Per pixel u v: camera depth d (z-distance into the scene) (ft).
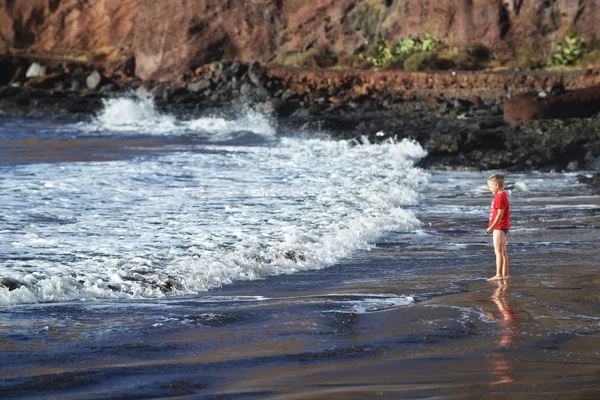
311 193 89.51
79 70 327.26
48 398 28.55
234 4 319.68
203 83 271.69
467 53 263.70
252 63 274.98
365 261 58.23
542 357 32.78
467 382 29.48
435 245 64.54
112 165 114.21
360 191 91.97
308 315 40.63
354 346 34.83
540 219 76.33
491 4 267.59
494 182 51.39
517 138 144.05
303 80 263.08
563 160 129.59
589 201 89.35
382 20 293.23
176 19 325.62
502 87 230.27
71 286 47.37
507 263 51.13
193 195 86.38
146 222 69.62
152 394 28.86
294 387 29.22
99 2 367.86
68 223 68.49
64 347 34.76
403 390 28.58
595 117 159.12
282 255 57.67
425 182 108.37
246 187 93.56
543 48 262.06
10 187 88.58
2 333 36.86
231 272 52.75
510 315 39.96
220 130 196.75
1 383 29.96
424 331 37.06
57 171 105.09
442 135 141.49
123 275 50.42
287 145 157.07
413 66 258.78
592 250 60.39
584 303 42.57
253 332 37.45
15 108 255.09
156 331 37.52
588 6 255.91
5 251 56.54
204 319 39.73
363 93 243.40
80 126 210.59
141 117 231.91
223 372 31.37
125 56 339.36
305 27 308.19
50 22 374.63
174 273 51.39
